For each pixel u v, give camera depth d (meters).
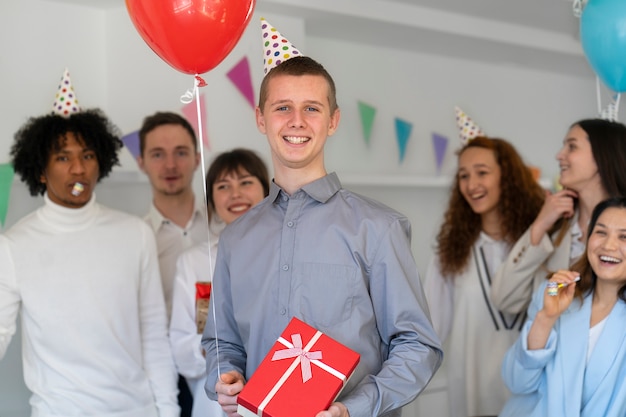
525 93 4.73
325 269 1.67
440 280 2.96
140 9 1.80
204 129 3.19
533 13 3.82
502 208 2.86
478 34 3.88
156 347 2.38
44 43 3.01
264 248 1.75
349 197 1.75
